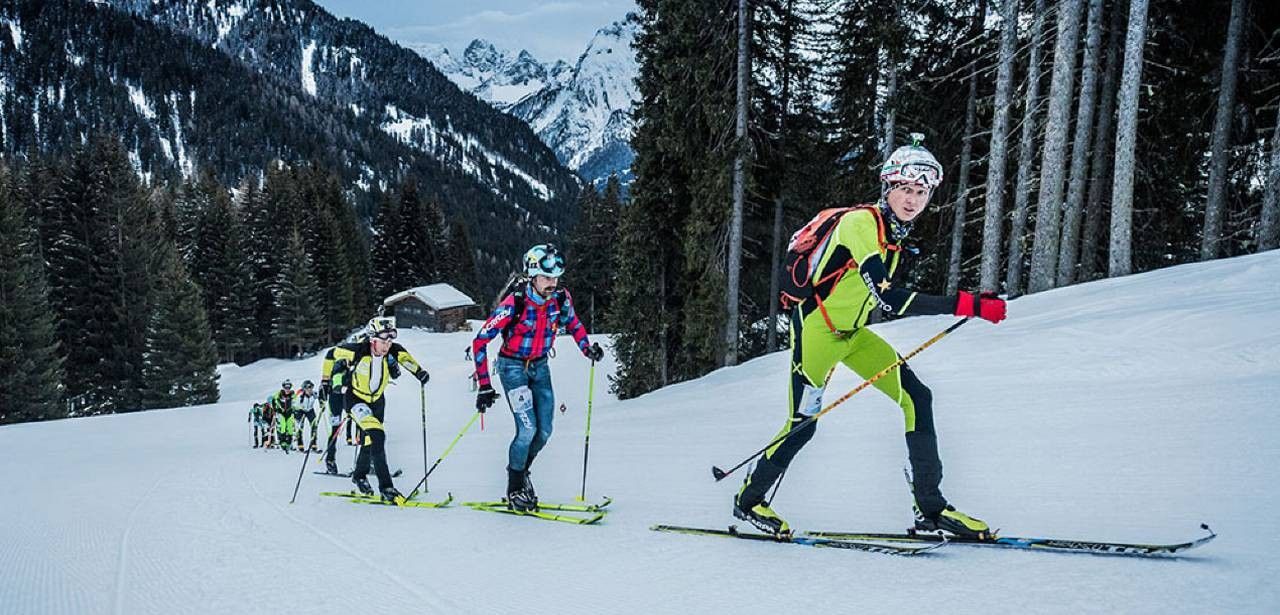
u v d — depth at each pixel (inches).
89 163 2137.1
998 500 149.7
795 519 154.2
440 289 2743.6
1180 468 152.9
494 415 1108.5
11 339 1533.0
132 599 140.5
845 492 177.3
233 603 131.6
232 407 1285.7
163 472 406.0
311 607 125.6
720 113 755.4
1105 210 796.6
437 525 186.9
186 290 1856.5
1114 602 88.9
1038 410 249.3
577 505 196.9
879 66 800.3
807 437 136.9
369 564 151.6
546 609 113.3
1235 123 703.7
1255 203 684.7
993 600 95.1
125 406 1929.1
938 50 834.2
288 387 608.4
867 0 790.5
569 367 1459.2
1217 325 323.0
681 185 844.6
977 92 842.2
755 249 945.5
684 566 128.0
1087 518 128.9
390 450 487.2
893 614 94.7
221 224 2635.3
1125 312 396.8
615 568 131.5
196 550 179.0
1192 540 108.9
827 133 884.0
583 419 562.9
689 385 687.7
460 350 1985.7
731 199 783.1
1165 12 693.3
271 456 530.3
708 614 103.3
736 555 131.3
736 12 765.3
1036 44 644.1
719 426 359.3
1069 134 782.5
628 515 178.4
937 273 916.6
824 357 132.9
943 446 213.8
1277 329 296.7
